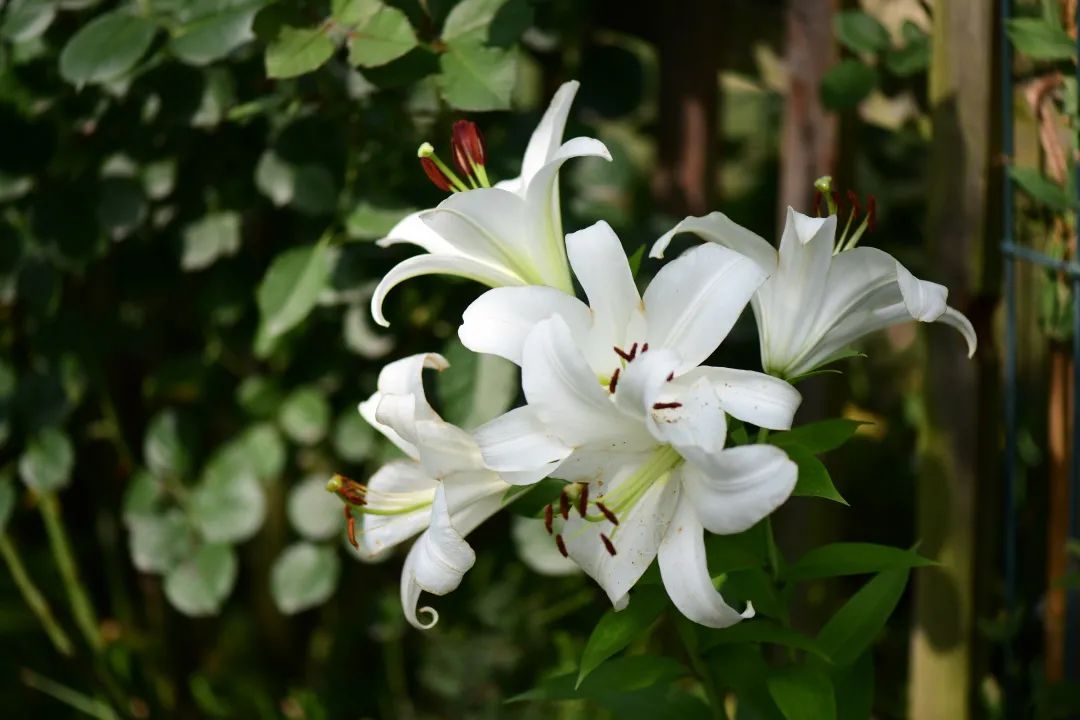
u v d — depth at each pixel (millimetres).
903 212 2949
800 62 2451
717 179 2656
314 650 2803
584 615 2711
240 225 2520
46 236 2469
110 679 2723
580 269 1915
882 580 2088
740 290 1896
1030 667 2479
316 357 2547
